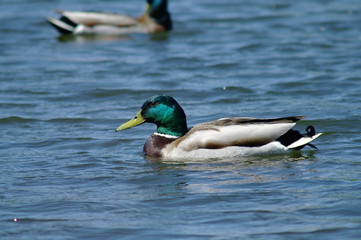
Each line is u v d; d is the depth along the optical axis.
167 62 23.78
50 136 15.52
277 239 9.38
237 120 13.59
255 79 21.03
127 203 10.98
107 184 12.01
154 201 11.04
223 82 20.72
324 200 10.73
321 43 25.75
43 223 10.23
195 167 12.86
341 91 19.16
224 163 13.03
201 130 13.56
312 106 17.56
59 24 29.19
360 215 10.09
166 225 10.02
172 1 35.78
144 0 36.75
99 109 18.11
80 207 10.84
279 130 13.23
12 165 13.25
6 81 21.30
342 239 9.33
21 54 25.36
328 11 32.16
